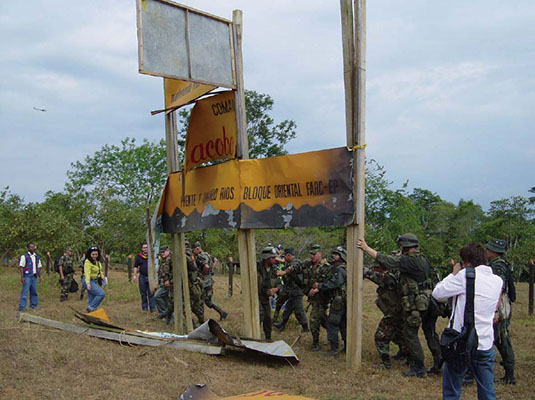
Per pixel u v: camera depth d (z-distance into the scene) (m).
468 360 4.41
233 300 15.62
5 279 21.39
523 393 5.96
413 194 51.16
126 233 31.52
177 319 10.00
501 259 6.42
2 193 32.28
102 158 44.69
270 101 31.17
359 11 6.80
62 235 26.28
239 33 8.58
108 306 14.51
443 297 4.65
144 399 5.49
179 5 7.75
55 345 7.79
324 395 5.79
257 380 6.44
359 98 6.80
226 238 31.09
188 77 7.82
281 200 7.69
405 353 7.45
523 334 9.97
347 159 6.86
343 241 28.83
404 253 6.88
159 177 44.03
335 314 8.02
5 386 5.83
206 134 9.20
